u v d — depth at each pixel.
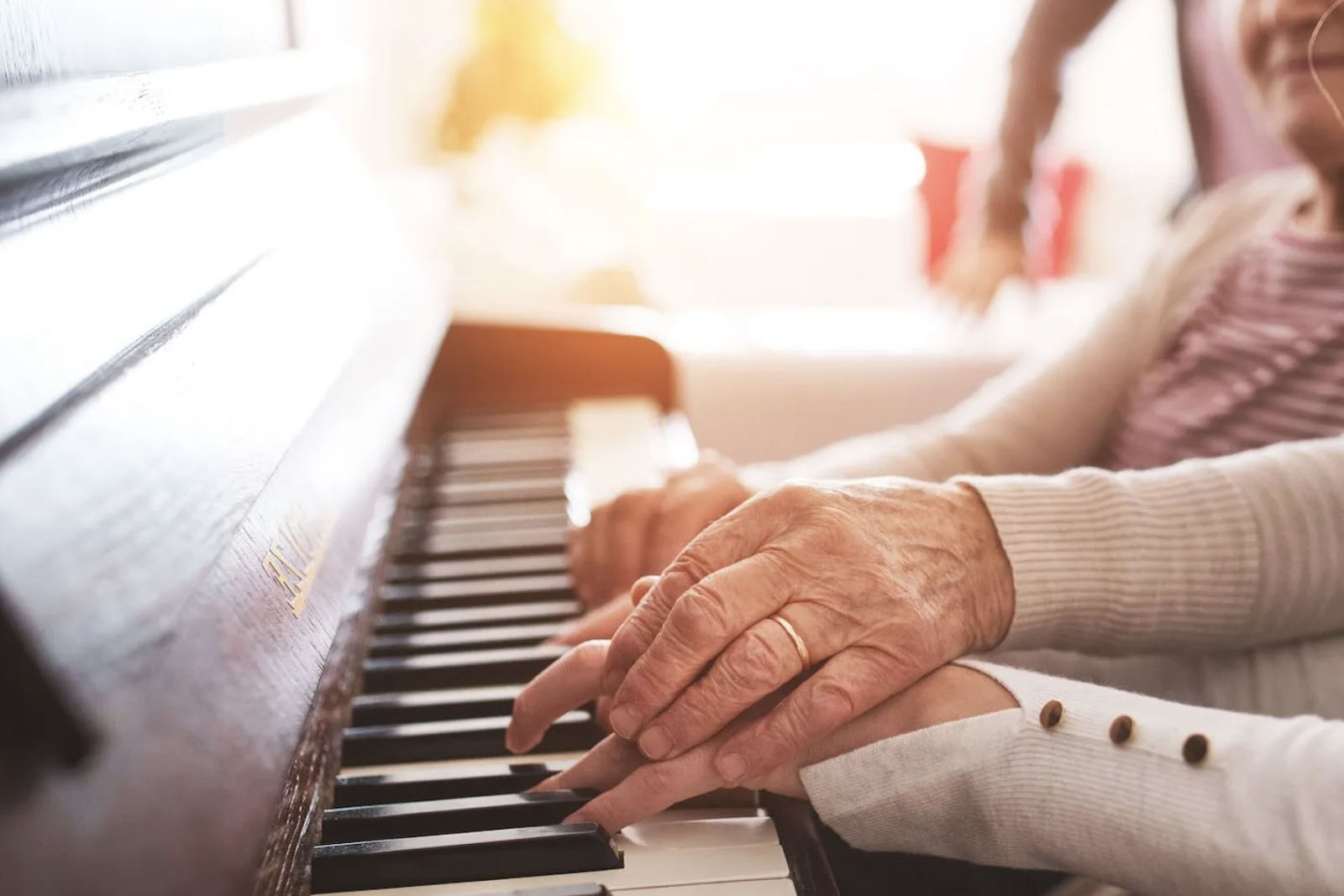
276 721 0.53
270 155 0.89
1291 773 0.55
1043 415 1.04
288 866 0.53
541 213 1.96
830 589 0.60
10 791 0.40
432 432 1.16
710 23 3.17
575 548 0.85
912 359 1.78
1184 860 0.55
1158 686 0.76
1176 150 3.12
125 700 0.43
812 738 0.59
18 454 0.44
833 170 3.31
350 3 1.63
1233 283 0.99
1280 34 0.88
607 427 1.20
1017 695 0.60
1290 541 0.68
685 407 1.76
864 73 3.22
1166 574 0.67
